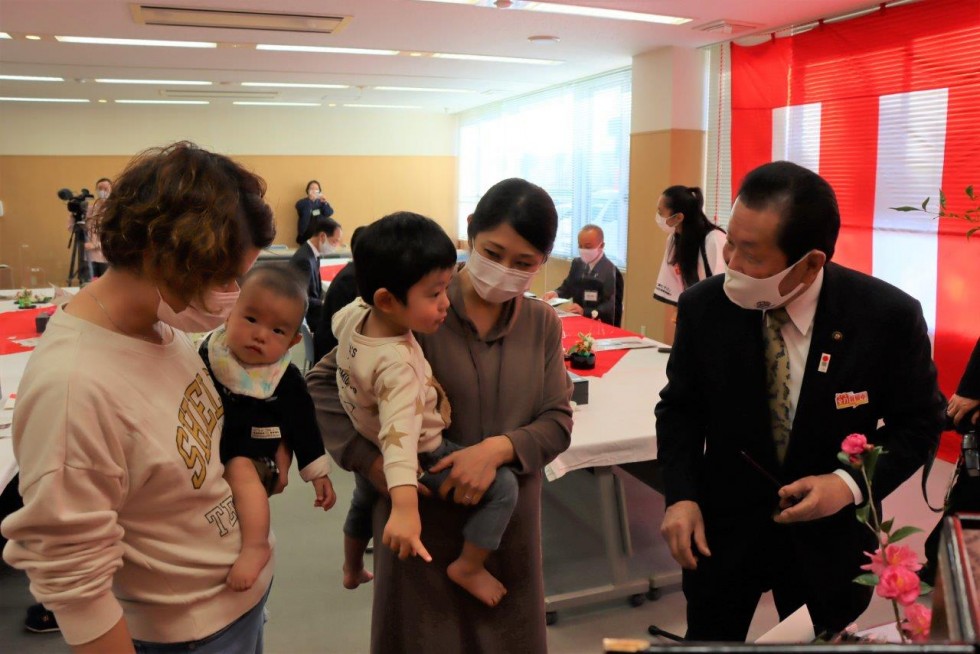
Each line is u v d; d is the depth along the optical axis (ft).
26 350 11.52
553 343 4.35
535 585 4.24
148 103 33.96
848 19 15.25
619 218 24.35
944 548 1.71
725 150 19.56
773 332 4.50
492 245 3.75
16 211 34.19
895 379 4.36
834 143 15.81
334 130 37.73
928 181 13.84
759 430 4.51
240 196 2.83
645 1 14.42
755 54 17.63
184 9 14.96
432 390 3.91
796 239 3.93
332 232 16.62
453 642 4.10
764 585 4.83
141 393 2.92
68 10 15.01
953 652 1.31
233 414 3.78
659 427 5.10
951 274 13.53
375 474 3.93
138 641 3.19
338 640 7.75
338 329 4.14
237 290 3.05
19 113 33.45
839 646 1.34
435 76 25.12
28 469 2.67
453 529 4.09
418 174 39.45
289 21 16.07
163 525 3.12
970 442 5.69
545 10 15.19
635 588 8.53
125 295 2.91
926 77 13.71
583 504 11.16
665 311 21.01
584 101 25.96
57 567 2.68
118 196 2.77
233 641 3.43
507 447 3.89
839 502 4.02
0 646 7.63
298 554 9.66
